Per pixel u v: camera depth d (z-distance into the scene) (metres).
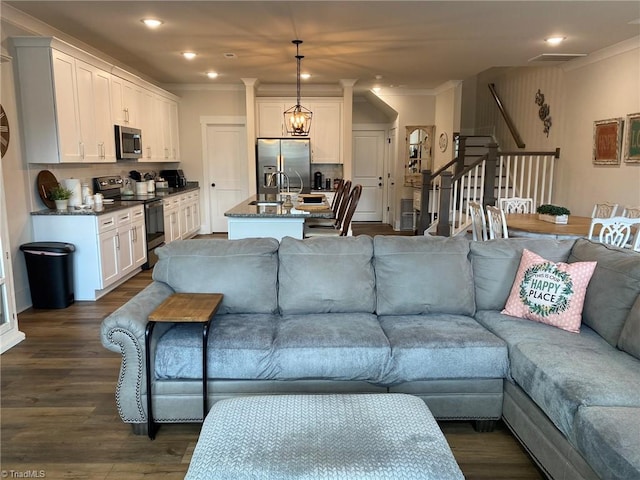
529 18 4.19
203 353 2.20
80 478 2.02
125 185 6.32
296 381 2.30
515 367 2.20
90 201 4.75
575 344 2.23
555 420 1.83
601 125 5.46
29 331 3.71
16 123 4.11
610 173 5.36
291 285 2.72
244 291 2.68
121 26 4.43
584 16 4.13
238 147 8.40
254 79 7.52
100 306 4.33
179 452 2.20
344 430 1.58
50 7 3.85
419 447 1.50
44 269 4.17
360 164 9.80
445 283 2.74
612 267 2.41
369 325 2.50
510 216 4.95
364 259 2.80
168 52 5.59
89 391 2.77
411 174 8.83
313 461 1.42
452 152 7.76
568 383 1.83
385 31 4.62
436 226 6.53
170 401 2.28
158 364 2.26
